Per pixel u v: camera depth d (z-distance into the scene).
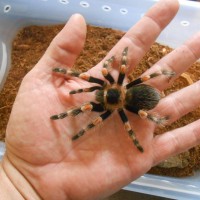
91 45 0.32
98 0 0.31
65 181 0.20
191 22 0.30
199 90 0.23
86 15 0.33
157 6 0.22
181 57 0.23
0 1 0.31
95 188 0.20
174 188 0.26
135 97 0.22
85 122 0.21
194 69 0.31
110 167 0.20
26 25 0.34
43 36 0.34
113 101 0.21
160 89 0.24
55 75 0.21
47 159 0.20
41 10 0.33
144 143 0.22
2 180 0.20
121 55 0.23
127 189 0.26
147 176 0.27
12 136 0.20
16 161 0.20
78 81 0.23
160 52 0.31
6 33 0.33
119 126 0.22
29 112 0.20
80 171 0.20
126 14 0.32
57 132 0.20
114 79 0.23
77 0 0.32
